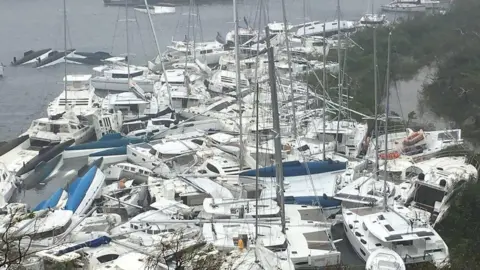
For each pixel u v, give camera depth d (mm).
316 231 30672
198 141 44562
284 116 46688
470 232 32312
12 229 28688
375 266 26344
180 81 61906
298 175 37844
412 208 32812
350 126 45094
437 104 60594
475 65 66812
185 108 55062
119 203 35969
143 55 86375
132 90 59875
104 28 109812
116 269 26797
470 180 35469
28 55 83938
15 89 70625
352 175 37688
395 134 45875
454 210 33500
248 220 30938
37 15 124875
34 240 28797
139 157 42500
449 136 44938
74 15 124188
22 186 41000
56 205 35000
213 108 53406
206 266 25938
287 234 30219
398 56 73000
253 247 28328
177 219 32094
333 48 71812
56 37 101750
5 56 88062
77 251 28359
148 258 26766
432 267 27359
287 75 60250
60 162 44375
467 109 57875
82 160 45031
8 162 43562
